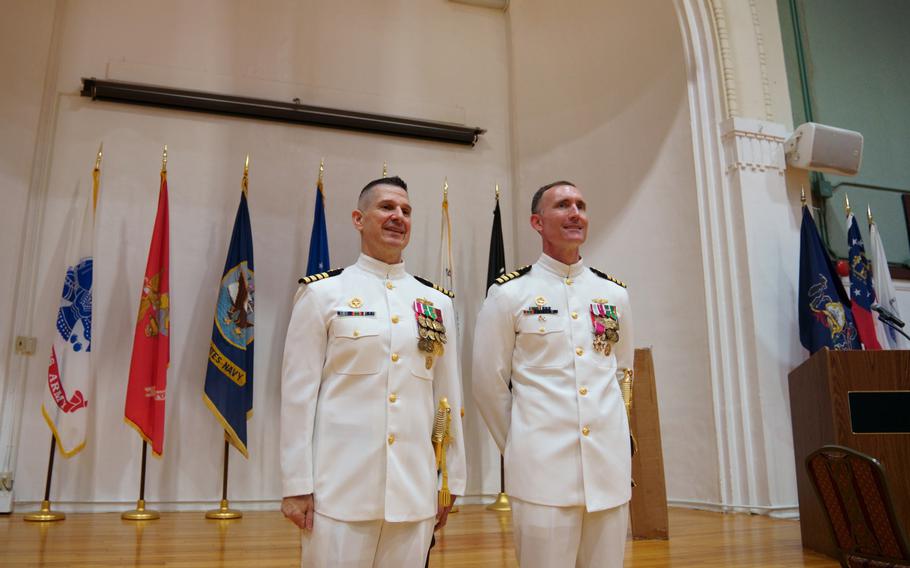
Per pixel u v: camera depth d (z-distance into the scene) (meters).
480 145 6.46
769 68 5.43
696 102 5.23
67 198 5.27
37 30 5.40
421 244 6.07
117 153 5.45
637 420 3.69
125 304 5.23
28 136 5.20
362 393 1.77
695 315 5.00
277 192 5.75
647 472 3.63
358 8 6.40
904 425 3.07
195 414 5.20
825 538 3.14
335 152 5.99
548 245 2.14
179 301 5.34
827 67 5.91
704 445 4.83
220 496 5.13
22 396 4.91
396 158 6.16
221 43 5.94
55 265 5.14
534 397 1.92
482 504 5.62
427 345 1.88
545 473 1.82
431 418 1.88
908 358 3.12
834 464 2.32
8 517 4.57
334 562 1.64
